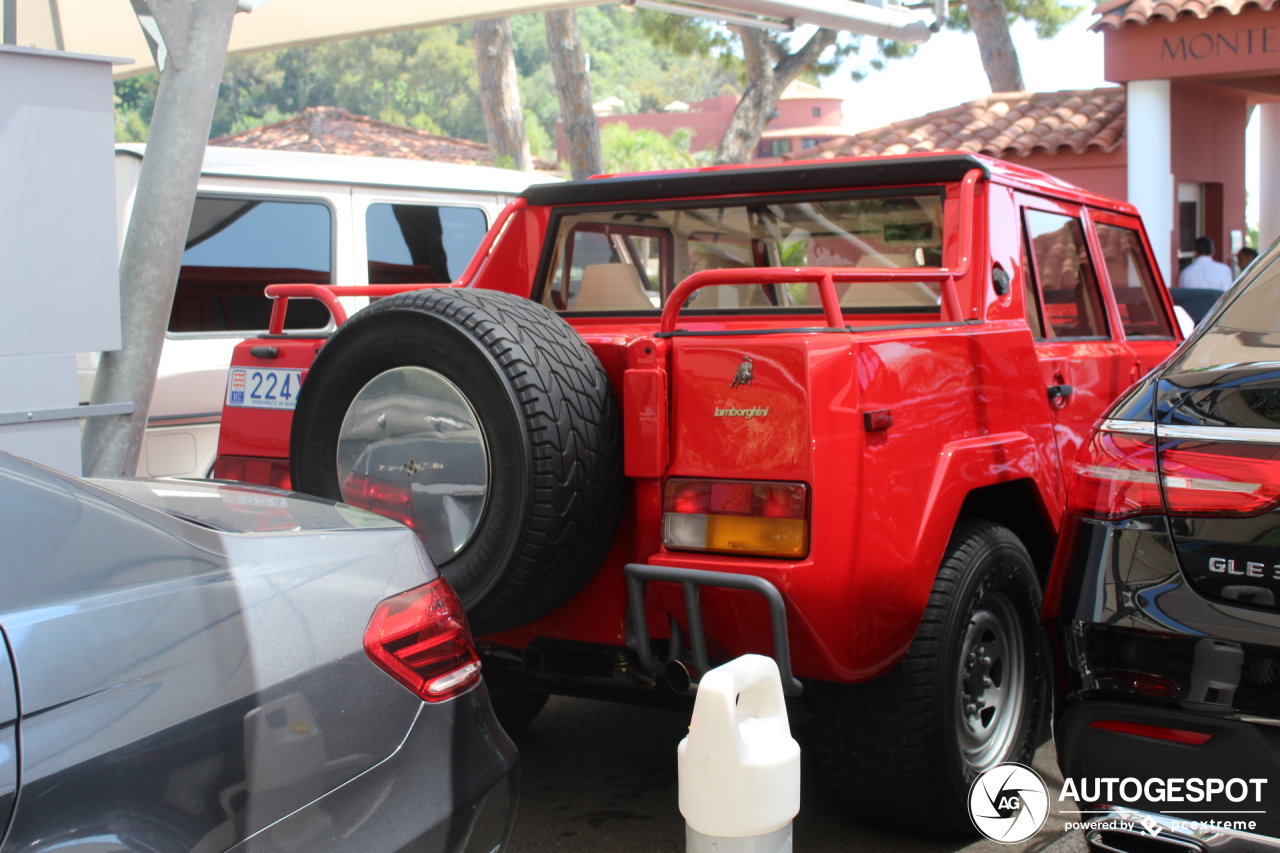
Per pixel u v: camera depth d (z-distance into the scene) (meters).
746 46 16.05
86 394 5.33
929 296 3.82
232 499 2.36
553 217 4.54
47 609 1.69
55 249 3.76
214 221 5.77
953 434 3.09
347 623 2.02
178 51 4.39
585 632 2.96
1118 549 2.24
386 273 6.51
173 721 1.74
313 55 80.25
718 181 4.10
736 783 1.98
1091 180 13.76
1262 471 2.09
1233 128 14.47
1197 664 2.09
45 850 1.60
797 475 2.62
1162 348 4.81
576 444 2.69
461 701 2.18
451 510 2.78
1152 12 11.96
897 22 8.67
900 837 3.27
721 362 2.70
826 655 2.68
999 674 3.39
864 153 15.16
